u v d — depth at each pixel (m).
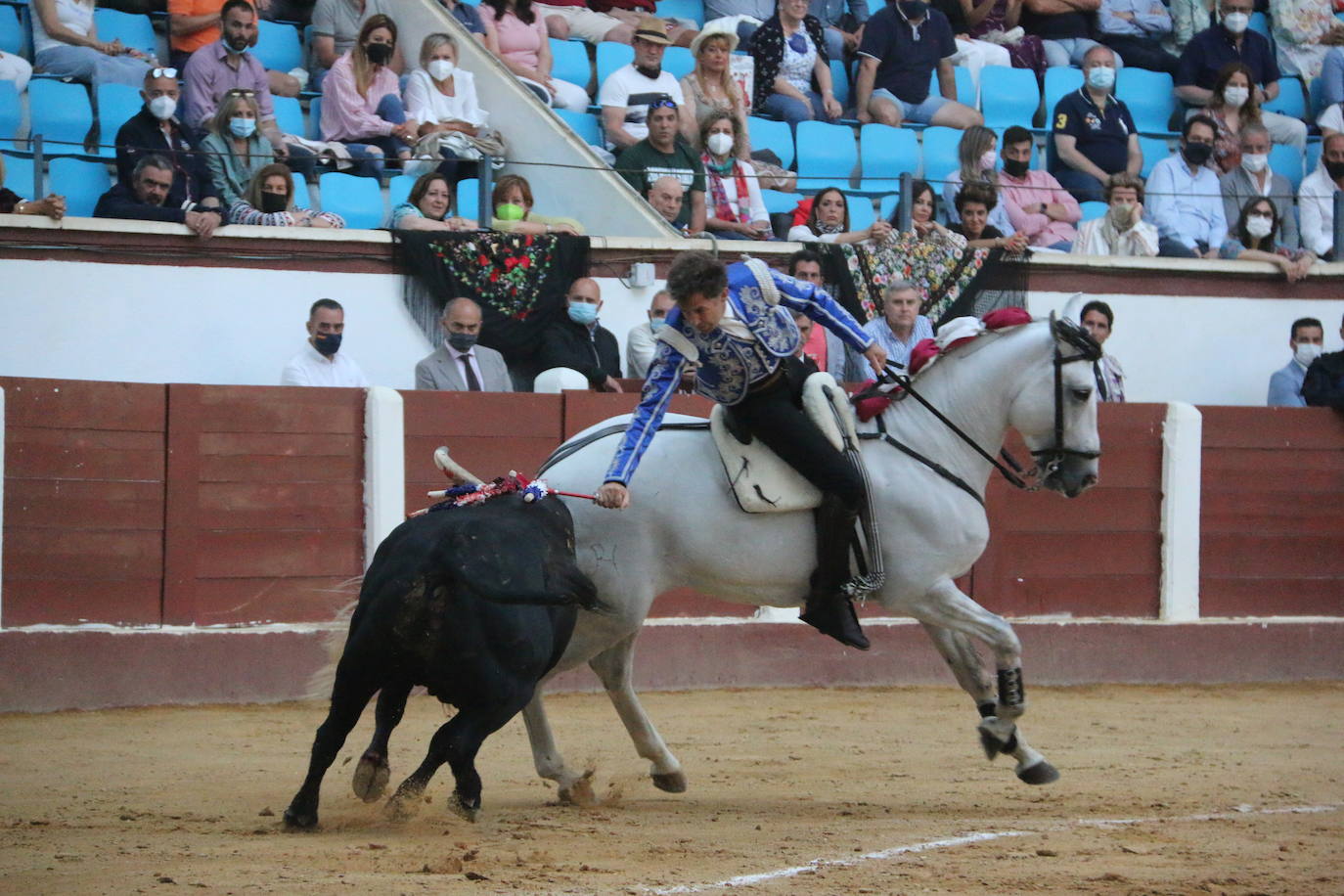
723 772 8.61
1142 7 18.22
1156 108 17.41
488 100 14.23
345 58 13.79
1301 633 13.69
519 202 13.22
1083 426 7.78
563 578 6.34
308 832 6.38
